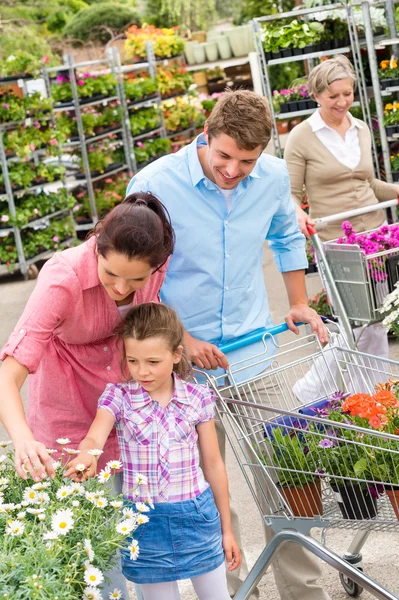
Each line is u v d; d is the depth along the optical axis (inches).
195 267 129.9
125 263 100.0
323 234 231.8
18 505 94.3
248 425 131.5
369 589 114.6
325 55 363.6
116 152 529.7
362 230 229.8
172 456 110.8
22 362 104.8
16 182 429.4
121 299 109.2
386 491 117.6
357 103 344.5
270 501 125.4
